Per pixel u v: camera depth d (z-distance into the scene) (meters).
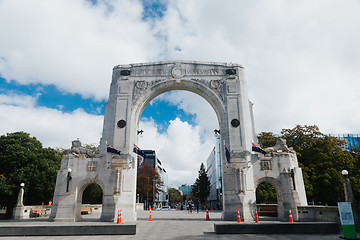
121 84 27.81
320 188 33.25
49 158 33.94
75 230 14.25
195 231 15.96
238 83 27.62
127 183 24.83
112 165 24.61
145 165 69.62
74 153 25.19
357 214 15.49
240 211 23.50
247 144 25.69
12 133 32.81
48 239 13.02
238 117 26.52
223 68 28.30
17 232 13.86
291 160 24.88
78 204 24.56
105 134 26.23
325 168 33.94
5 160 30.08
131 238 13.26
